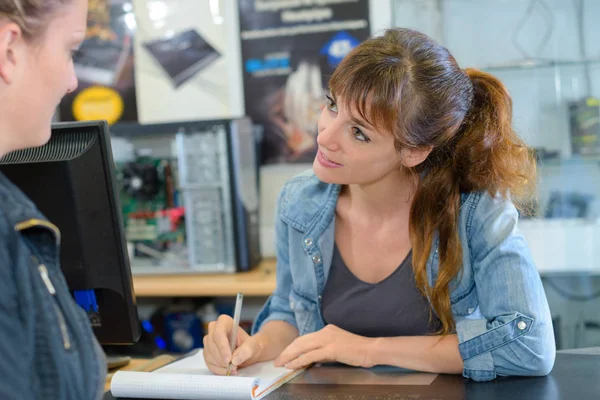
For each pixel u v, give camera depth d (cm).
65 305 76
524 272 124
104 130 114
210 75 286
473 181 131
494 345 118
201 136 253
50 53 76
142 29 288
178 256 263
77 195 114
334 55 276
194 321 266
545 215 255
